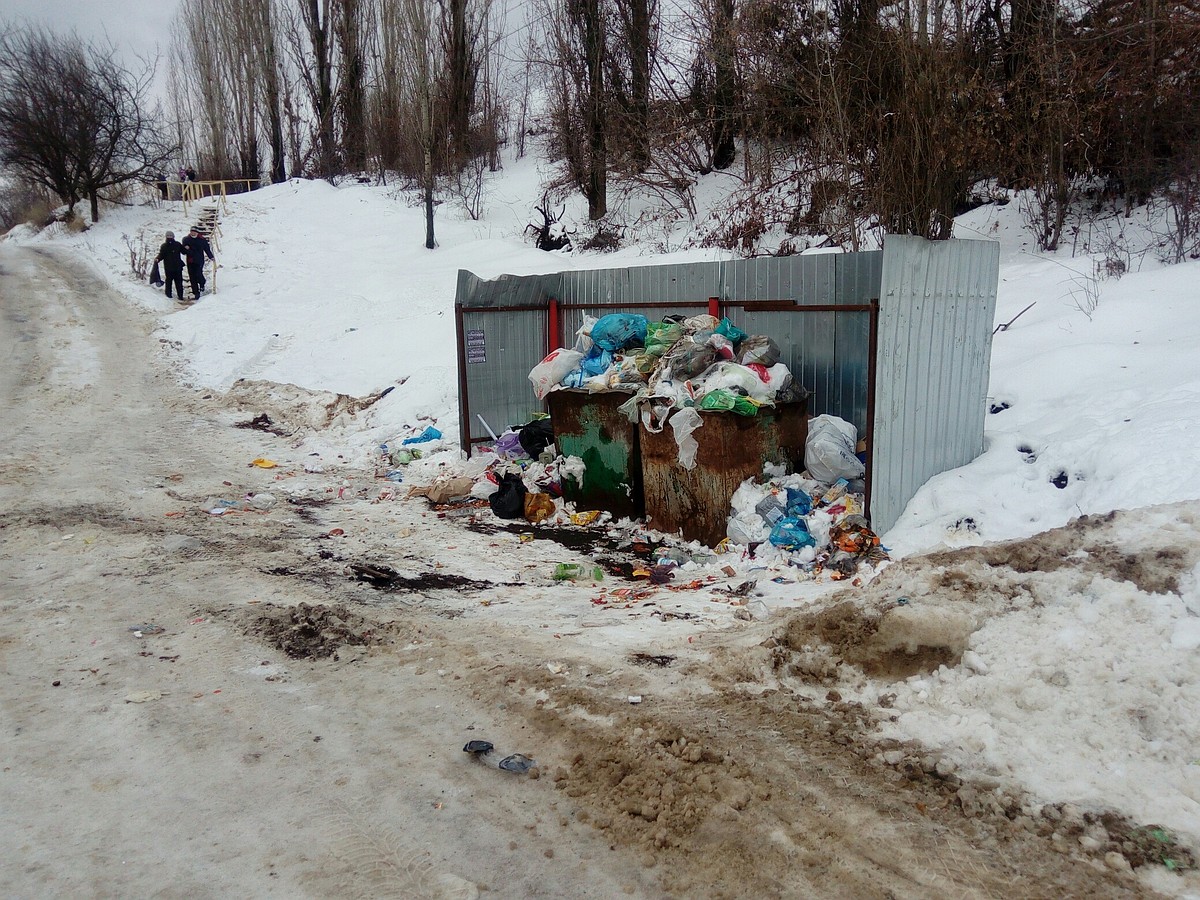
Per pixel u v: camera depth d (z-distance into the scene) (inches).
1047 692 147.9
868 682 165.9
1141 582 162.9
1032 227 506.3
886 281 244.4
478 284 389.4
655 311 358.3
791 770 141.8
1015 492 248.4
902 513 261.7
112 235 1167.0
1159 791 126.6
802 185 610.9
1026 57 514.3
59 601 231.9
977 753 141.7
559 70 927.7
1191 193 422.9
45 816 136.2
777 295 308.8
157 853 127.1
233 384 574.2
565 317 403.9
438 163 1226.6
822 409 299.0
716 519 279.3
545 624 213.6
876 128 482.6
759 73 637.3
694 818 131.6
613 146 868.6
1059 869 116.3
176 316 770.2
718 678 174.6
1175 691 139.9
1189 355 281.4
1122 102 466.3
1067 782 131.5
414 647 200.4
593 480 326.0
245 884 120.2
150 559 268.8
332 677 186.5
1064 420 269.9
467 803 138.9
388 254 985.5
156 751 155.3
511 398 405.4
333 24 1530.5
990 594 173.6
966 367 270.7
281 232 1127.0
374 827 133.0
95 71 1241.4
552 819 134.5
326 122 1581.0
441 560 274.5
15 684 182.2
